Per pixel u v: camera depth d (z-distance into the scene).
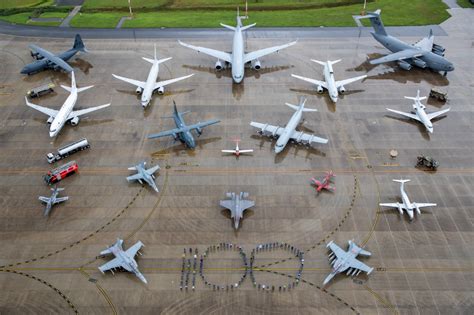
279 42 136.62
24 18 152.00
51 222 78.75
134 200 83.12
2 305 66.12
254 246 74.75
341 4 163.25
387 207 82.12
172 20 150.75
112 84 116.56
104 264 70.69
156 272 70.56
